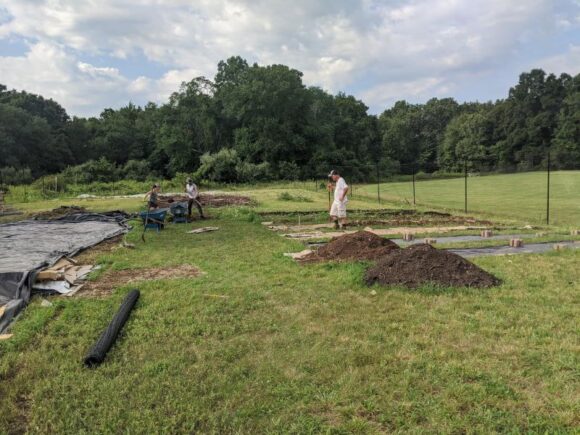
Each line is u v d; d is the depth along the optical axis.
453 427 3.05
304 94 57.19
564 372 3.79
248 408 3.32
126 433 3.03
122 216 16.19
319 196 27.56
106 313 5.38
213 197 25.52
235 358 4.16
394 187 38.88
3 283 6.03
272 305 5.67
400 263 6.73
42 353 4.28
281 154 54.69
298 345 4.43
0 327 4.98
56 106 74.25
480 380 3.68
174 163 55.09
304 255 8.95
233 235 11.90
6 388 3.66
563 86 74.69
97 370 3.92
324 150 57.38
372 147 76.38
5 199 26.27
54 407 3.36
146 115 71.75
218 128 58.38
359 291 6.21
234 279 6.99
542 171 49.66
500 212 18.98
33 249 9.25
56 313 5.52
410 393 3.49
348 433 3.03
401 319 5.10
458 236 12.04
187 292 6.27
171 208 15.06
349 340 4.53
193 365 4.01
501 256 8.70
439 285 6.21
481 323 4.92
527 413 3.22
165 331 4.79
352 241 8.73
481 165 74.94
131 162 53.84
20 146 52.66
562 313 5.21
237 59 62.75
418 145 88.75
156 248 9.98
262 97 52.94
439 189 35.19
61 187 33.38
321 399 3.42
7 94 69.12
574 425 3.07
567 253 8.91
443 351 4.20
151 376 3.82
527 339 4.47
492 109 82.75
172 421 3.14
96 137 63.94
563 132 64.19
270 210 18.59
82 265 8.20
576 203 22.77
